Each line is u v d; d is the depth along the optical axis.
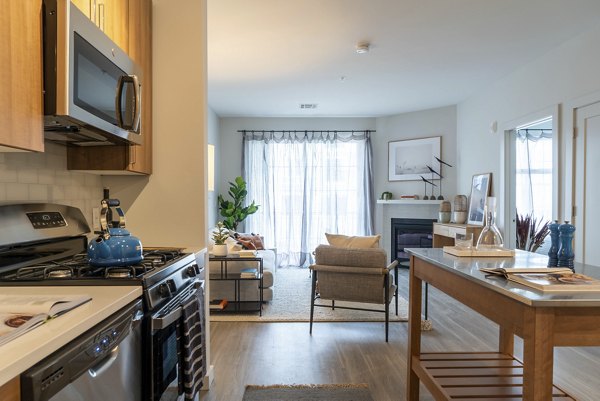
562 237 1.74
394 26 3.42
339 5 3.05
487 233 2.12
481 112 5.46
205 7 2.58
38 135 1.33
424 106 6.38
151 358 1.38
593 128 3.45
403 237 6.88
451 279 1.79
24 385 0.74
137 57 2.24
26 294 1.21
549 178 5.41
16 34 1.20
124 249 1.58
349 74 4.72
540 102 4.15
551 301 1.18
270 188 7.04
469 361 2.20
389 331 3.53
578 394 2.34
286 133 7.10
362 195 7.07
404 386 2.48
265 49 3.94
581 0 2.97
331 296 3.47
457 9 3.12
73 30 1.40
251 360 2.88
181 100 2.49
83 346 0.94
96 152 2.15
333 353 3.01
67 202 2.13
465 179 5.99
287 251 7.02
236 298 4.02
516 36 3.63
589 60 3.46
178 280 1.71
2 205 1.64
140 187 2.50
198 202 2.49
